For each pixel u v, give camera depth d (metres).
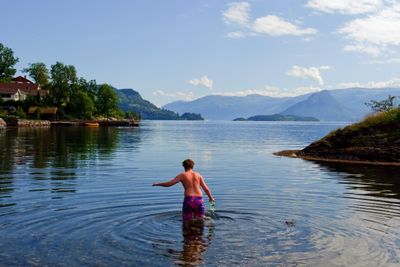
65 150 31.81
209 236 9.12
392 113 30.00
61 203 12.30
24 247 8.30
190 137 62.66
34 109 109.06
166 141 49.88
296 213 11.39
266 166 23.75
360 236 9.23
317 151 30.19
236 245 8.55
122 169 20.86
